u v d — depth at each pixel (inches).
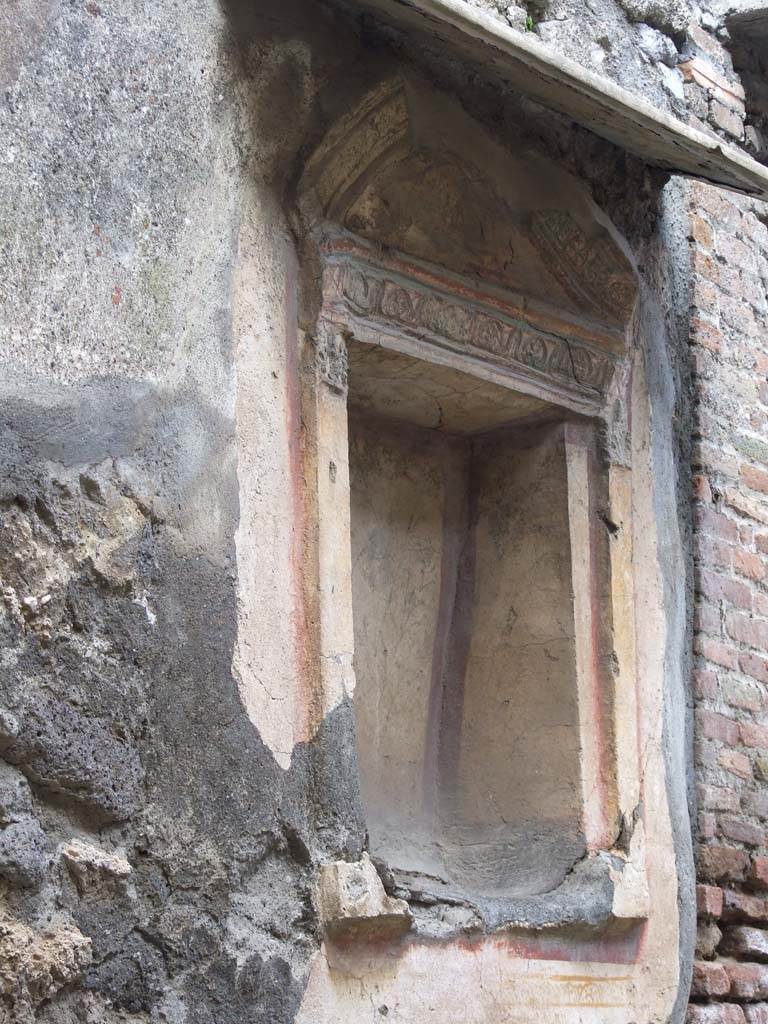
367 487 141.0
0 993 86.9
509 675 141.2
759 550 167.0
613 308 145.0
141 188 105.5
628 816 137.1
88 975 92.4
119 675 97.5
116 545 98.7
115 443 100.1
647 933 137.9
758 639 164.1
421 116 125.3
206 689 103.3
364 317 124.3
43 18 100.3
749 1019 150.6
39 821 92.2
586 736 137.3
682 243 166.1
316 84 119.8
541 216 136.3
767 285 178.5
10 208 95.7
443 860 136.7
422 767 140.6
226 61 115.0
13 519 93.3
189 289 108.3
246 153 116.3
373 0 119.3
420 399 138.7
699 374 163.6
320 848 109.4
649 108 129.6
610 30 160.4
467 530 147.3
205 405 108.0
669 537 153.6
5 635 91.6
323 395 118.9
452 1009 116.1
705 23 176.4
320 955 107.1
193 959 98.7
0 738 90.0
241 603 107.9
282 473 115.0
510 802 137.9
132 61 106.6
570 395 142.9
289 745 109.9
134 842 96.9
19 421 94.2
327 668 113.3
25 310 95.7
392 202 125.6
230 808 103.3
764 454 171.0
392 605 140.9
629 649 142.5
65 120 100.6
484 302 133.9
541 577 141.8
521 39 117.9
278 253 118.5
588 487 144.3
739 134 175.6
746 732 159.5
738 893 154.3
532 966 124.8
